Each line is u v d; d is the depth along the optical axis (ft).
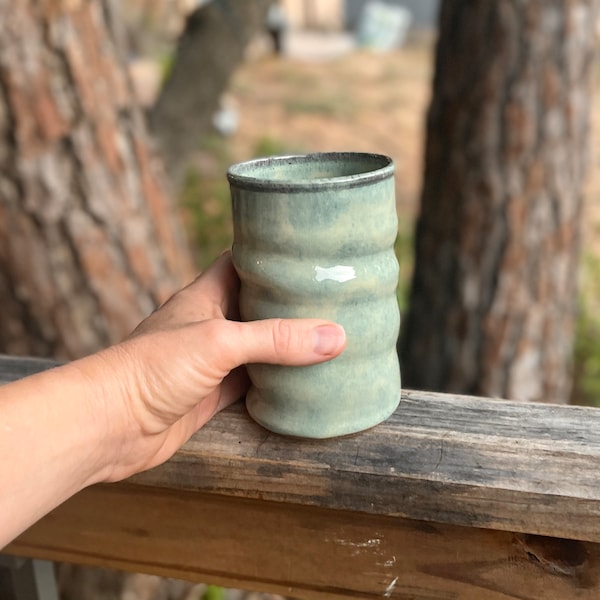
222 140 17.28
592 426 2.41
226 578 2.61
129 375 2.18
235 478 2.41
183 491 2.54
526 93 6.24
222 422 2.57
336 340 2.29
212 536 2.56
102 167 5.24
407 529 2.35
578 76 6.36
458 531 2.30
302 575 2.51
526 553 2.24
